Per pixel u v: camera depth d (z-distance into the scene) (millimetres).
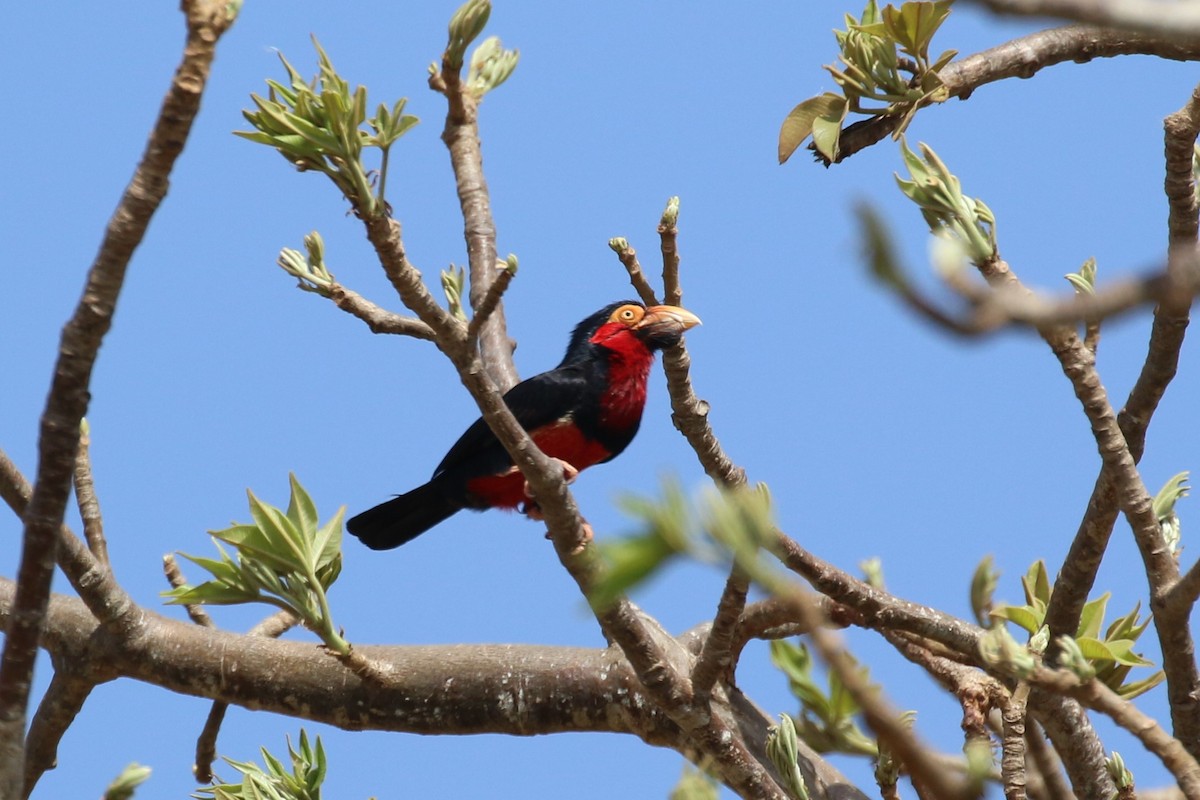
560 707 10531
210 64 6090
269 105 7102
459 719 10648
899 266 2941
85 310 6453
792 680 10805
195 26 6031
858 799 10109
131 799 6547
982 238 7898
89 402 6645
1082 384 8578
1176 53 10930
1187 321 8812
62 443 6598
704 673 8664
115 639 10695
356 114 7082
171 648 10734
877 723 3631
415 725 10688
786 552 9852
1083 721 9531
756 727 10547
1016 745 7594
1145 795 7312
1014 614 9461
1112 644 8625
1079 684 6035
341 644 8766
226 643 10805
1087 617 9406
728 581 8367
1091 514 9070
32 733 10914
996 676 7773
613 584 3020
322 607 8703
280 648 10859
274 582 8633
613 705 10430
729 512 3033
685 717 8711
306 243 7652
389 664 10750
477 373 7797
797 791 8266
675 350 9000
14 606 6715
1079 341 8570
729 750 8727
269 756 8961
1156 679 9250
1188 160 8391
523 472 8078
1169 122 8398
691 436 9203
